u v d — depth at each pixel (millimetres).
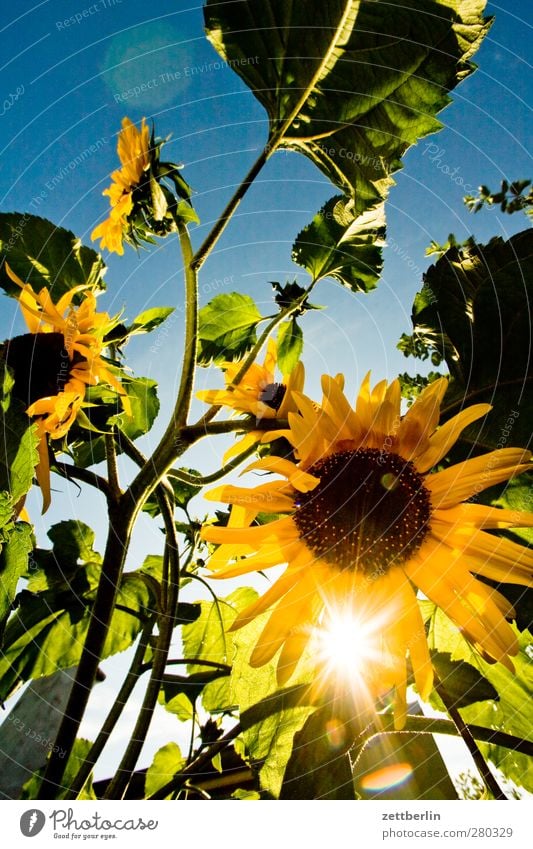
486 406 358
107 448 393
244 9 411
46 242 454
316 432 354
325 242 492
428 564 345
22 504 358
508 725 400
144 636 432
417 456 360
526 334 374
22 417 293
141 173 412
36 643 455
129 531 365
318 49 420
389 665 328
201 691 462
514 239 388
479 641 321
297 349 485
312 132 437
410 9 405
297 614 345
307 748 306
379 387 372
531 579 333
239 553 364
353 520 353
